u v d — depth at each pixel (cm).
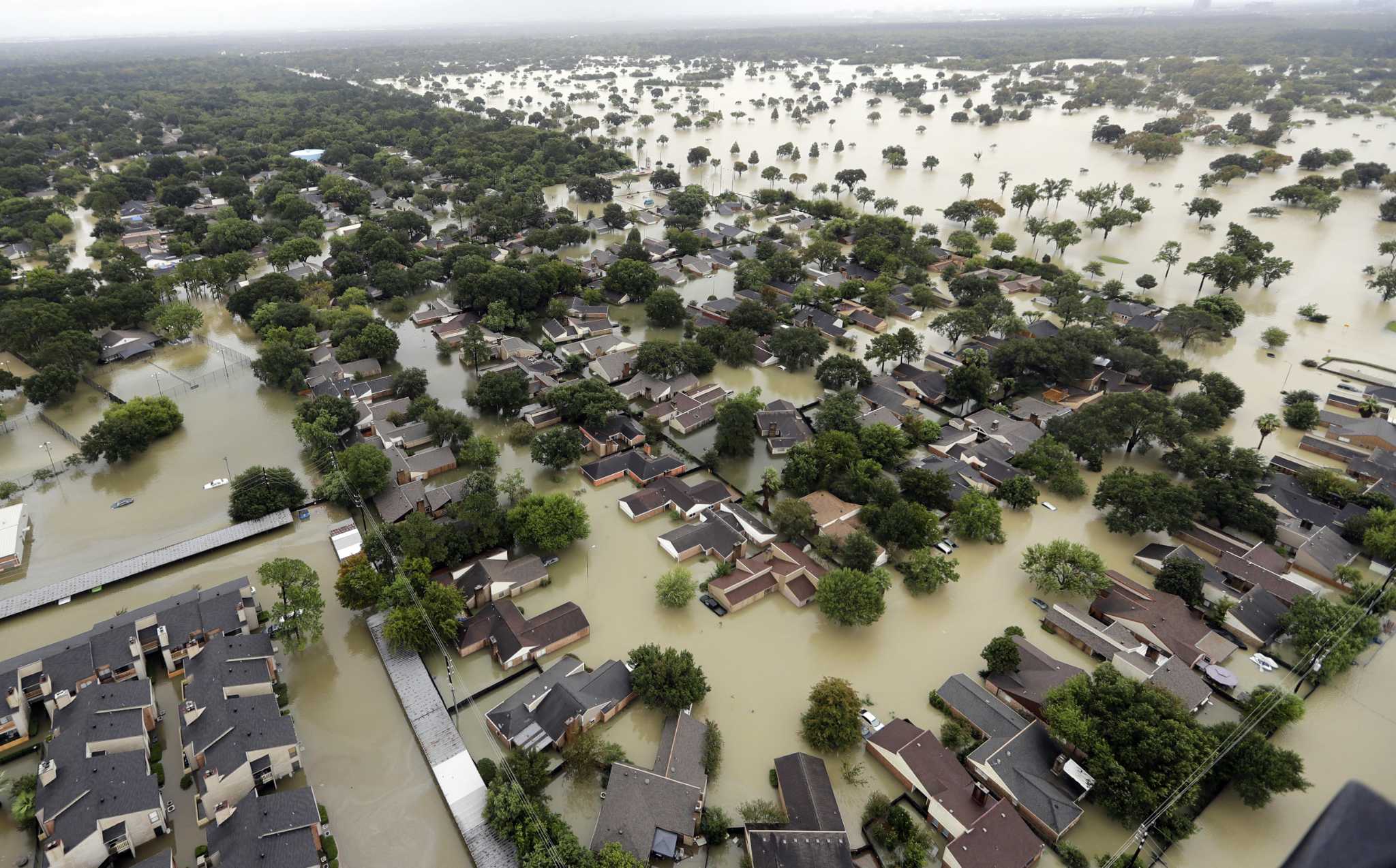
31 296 17962
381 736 8475
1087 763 7712
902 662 9525
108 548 11300
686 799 7362
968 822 7131
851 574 9775
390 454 12950
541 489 12756
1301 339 18350
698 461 13475
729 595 10156
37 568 10875
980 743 8288
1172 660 8962
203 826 7375
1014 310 19488
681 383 15688
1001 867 6794
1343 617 9319
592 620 10019
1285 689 9069
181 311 17725
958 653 9669
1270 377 16575
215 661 8456
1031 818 7425
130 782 7231
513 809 7094
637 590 10569
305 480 12912
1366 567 10862
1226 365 17200
